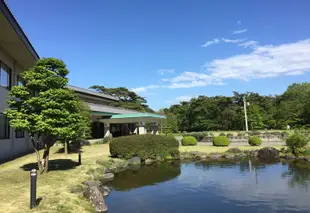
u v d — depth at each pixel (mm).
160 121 39062
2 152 14344
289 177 11094
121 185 10453
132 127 37938
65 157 15445
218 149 20359
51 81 9555
